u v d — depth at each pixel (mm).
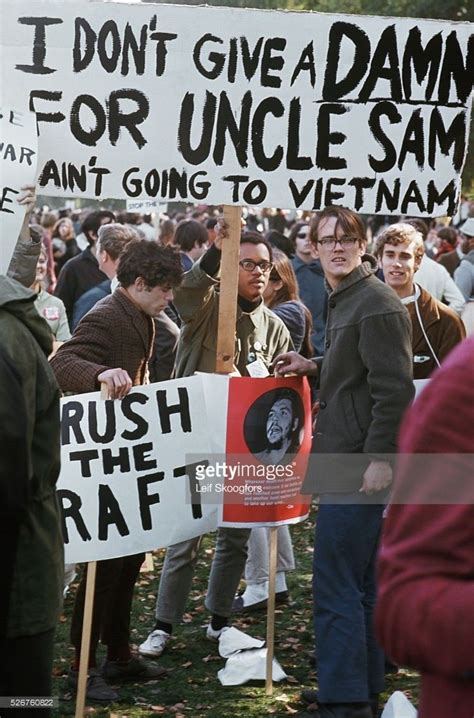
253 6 15281
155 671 5062
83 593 4766
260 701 4773
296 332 6309
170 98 4512
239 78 4523
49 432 3145
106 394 4512
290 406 4734
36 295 3146
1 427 2896
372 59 4566
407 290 5520
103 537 4504
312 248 4492
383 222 24656
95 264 9242
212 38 4492
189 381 4621
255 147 4566
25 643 3084
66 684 4867
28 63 4449
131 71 4484
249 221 23453
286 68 4539
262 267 5371
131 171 4527
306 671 5184
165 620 5324
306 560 7117
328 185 4613
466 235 11164
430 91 4613
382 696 4805
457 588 1757
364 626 4262
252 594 6078
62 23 4438
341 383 4355
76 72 4465
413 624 1767
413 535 1805
